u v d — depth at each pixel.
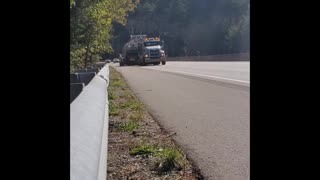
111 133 6.47
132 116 7.82
